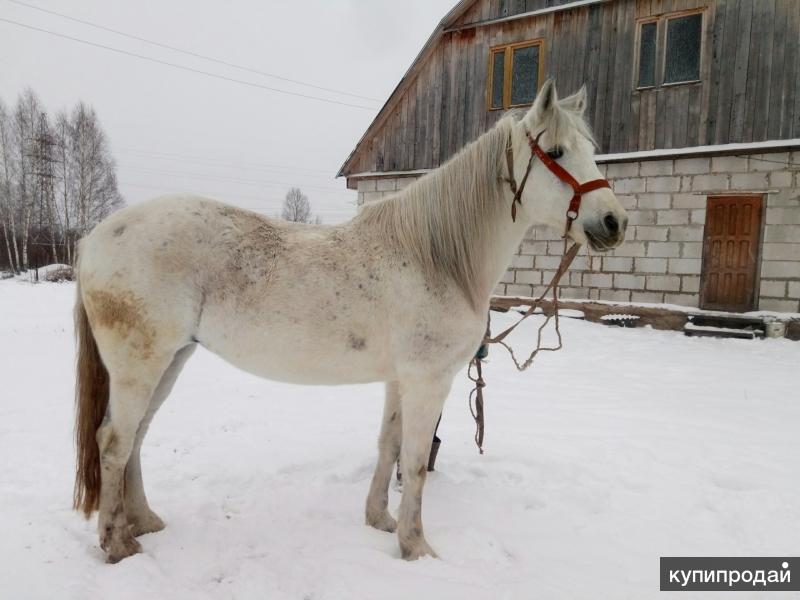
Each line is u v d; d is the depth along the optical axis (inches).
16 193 1039.6
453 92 447.2
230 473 126.9
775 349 298.8
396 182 479.2
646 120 374.6
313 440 151.6
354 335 88.4
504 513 110.5
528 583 83.5
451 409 187.2
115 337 84.8
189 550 90.5
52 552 85.5
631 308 376.2
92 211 1099.3
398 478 126.9
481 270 95.3
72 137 1083.9
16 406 174.9
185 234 86.0
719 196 353.1
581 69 396.2
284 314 86.0
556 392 211.5
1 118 1001.5
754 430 164.2
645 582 86.4
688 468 134.8
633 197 380.2
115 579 78.8
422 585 80.7
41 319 389.4
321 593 79.4
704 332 339.0
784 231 334.3
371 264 89.7
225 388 210.8
